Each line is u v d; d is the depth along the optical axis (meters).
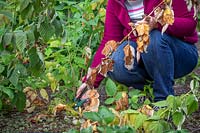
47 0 2.66
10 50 3.21
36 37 2.83
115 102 2.71
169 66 3.11
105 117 2.16
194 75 3.93
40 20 2.67
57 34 2.73
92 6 4.08
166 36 3.11
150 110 2.49
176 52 3.17
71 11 4.32
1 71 3.33
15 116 3.68
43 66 3.17
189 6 2.47
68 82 3.69
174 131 2.23
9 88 3.50
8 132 3.40
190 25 3.10
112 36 3.29
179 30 3.10
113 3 3.27
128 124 2.39
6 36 2.85
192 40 3.25
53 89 3.70
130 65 2.58
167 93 3.10
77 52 4.05
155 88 3.12
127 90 3.37
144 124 2.40
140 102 3.11
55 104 3.62
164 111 2.47
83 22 3.99
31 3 2.62
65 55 4.06
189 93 2.64
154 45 3.07
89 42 3.98
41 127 3.47
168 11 2.43
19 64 3.27
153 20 2.49
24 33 2.83
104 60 2.53
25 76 3.46
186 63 3.25
